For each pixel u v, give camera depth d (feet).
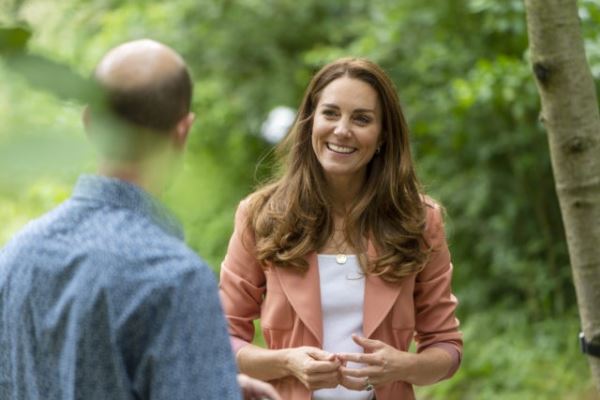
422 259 12.67
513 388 29.78
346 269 12.63
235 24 45.55
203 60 45.37
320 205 12.78
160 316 6.86
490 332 33.88
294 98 45.73
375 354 11.89
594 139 12.36
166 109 6.93
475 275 37.14
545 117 12.52
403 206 12.86
